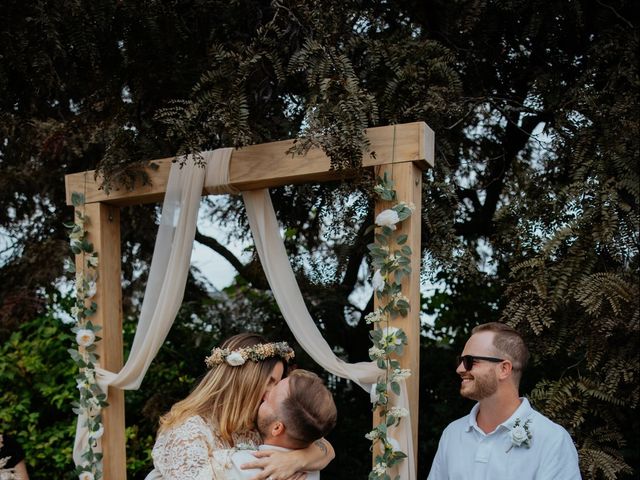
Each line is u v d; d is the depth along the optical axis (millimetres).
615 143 3275
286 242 4664
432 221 3393
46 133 4246
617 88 3461
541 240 3410
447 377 5059
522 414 2348
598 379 3174
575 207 3316
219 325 5543
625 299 3020
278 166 3074
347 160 2768
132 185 3391
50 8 3043
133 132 3383
